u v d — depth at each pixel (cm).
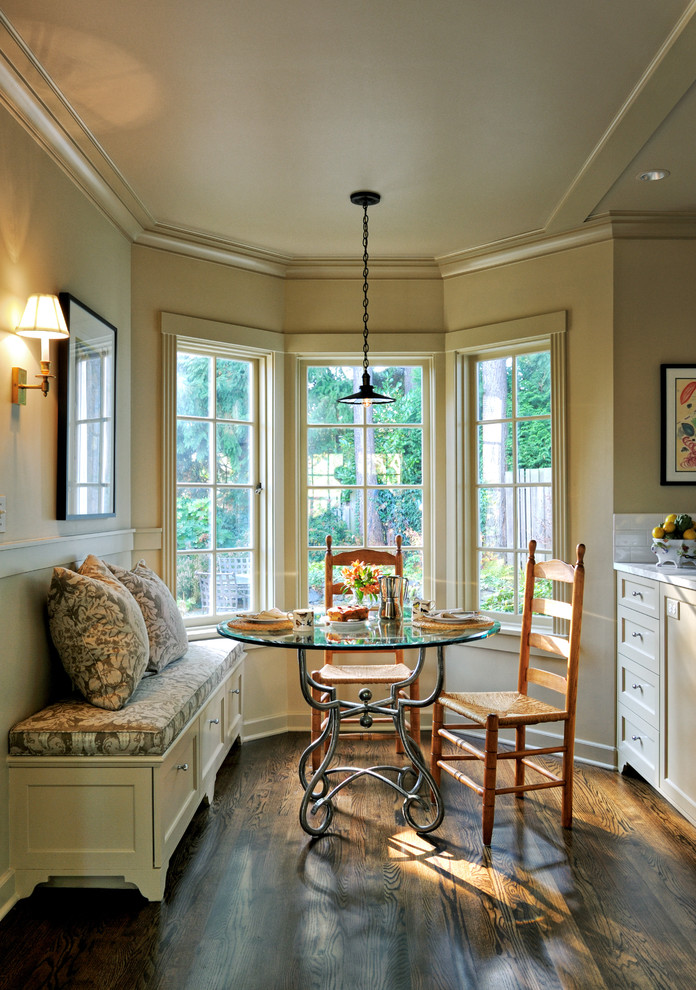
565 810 300
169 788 258
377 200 354
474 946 219
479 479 445
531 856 276
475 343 433
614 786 349
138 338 386
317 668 443
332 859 274
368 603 379
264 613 308
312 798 323
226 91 260
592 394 387
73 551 306
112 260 358
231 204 361
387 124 284
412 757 305
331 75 250
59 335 261
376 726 417
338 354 452
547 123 283
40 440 278
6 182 252
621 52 238
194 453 419
